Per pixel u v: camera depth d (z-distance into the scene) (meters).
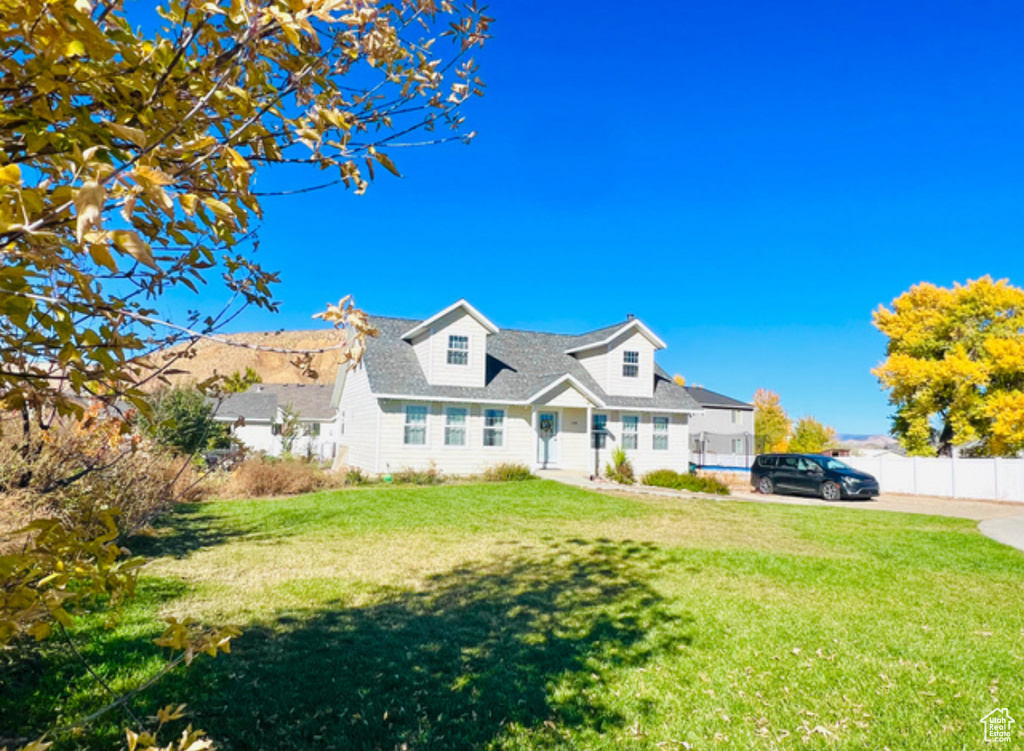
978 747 4.27
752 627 6.73
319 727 4.28
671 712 4.74
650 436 26.80
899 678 5.45
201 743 1.57
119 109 1.46
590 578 8.72
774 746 4.25
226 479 17.22
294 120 1.67
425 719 4.47
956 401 31.84
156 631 5.78
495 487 19.77
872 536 13.45
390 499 16.70
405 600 7.36
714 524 14.41
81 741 3.83
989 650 6.19
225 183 1.67
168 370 1.96
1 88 1.31
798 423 55.06
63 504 4.51
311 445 34.75
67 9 1.14
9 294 1.14
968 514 18.73
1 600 1.39
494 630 6.43
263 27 1.46
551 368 27.36
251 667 5.19
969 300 33.28
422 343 24.56
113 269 0.97
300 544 10.58
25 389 1.53
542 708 4.74
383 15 2.07
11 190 1.01
